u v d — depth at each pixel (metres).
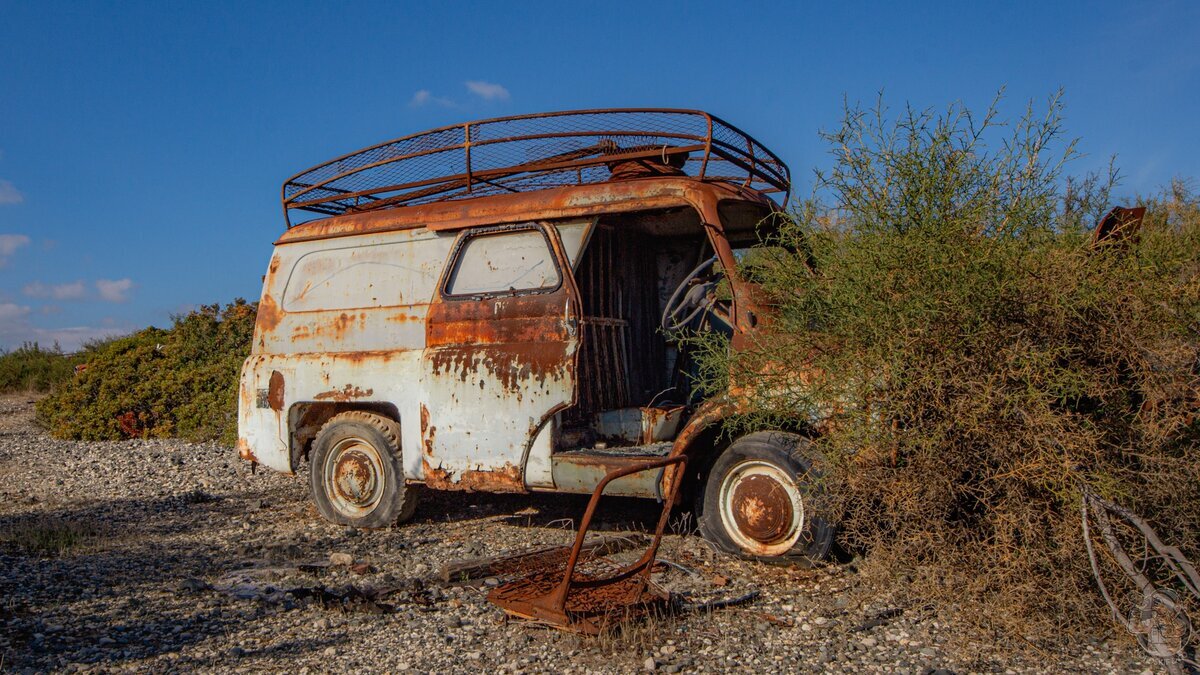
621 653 4.02
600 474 5.46
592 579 4.69
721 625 4.36
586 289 5.85
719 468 5.36
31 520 7.28
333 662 3.97
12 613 4.60
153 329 14.38
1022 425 4.07
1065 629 4.14
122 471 9.82
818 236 4.91
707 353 5.78
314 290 6.88
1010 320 4.21
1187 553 4.17
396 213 6.64
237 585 5.18
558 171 6.25
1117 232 4.46
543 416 5.66
